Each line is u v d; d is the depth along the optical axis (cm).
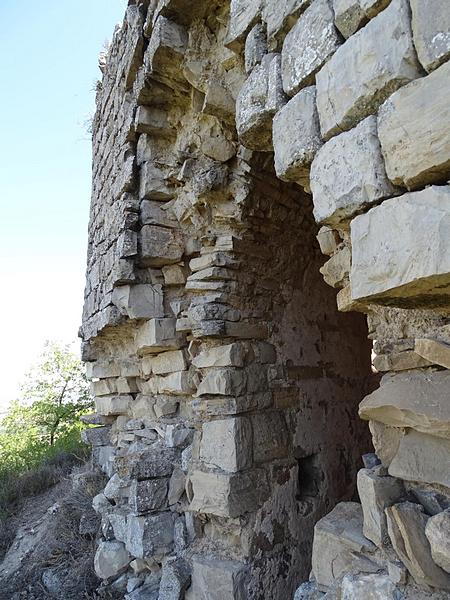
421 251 113
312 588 205
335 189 142
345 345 454
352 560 182
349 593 169
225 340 340
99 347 504
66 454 767
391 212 123
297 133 162
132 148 371
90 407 1235
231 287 341
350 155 138
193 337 357
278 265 373
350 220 145
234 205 321
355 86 137
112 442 498
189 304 369
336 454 404
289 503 344
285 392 366
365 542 179
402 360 169
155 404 399
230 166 313
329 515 213
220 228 339
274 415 351
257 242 347
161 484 349
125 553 372
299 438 368
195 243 358
